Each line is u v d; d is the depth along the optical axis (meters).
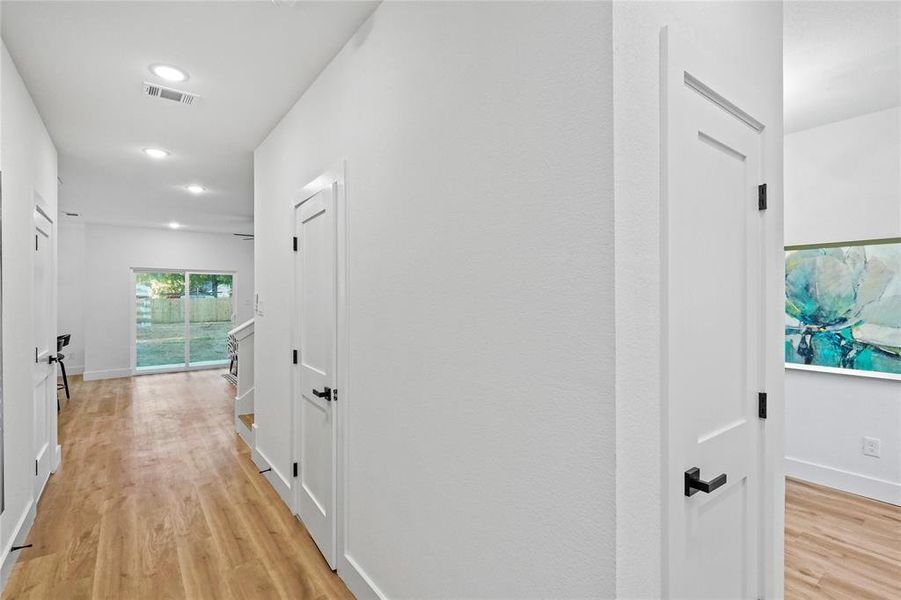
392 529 1.73
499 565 1.22
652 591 1.02
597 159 0.96
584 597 0.98
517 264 1.17
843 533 2.51
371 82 1.90
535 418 1.11
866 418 2.95
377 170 1.85
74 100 2.71
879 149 2.90
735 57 1.33
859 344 2.99
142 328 7.74
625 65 0.96
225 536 2.48
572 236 1.01
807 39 2.11
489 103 1.26
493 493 1.24
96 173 4.28
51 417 3.34
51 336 3.37
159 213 6.34
